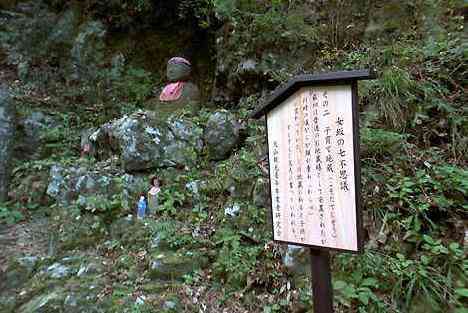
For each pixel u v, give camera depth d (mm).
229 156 5320
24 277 4066
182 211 4594
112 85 7930
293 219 2523
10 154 6133
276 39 6039
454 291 2922
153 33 8625
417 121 4172
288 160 2557
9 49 7957
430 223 3410
